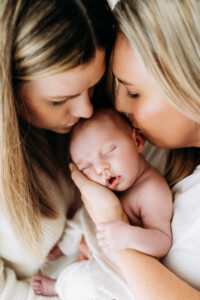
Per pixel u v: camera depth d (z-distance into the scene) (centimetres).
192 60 71
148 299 73
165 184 99
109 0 90
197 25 68
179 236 83
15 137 84
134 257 82
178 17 68
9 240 103
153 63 73
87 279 100
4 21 68
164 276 76
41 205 104
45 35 67
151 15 70
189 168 105
